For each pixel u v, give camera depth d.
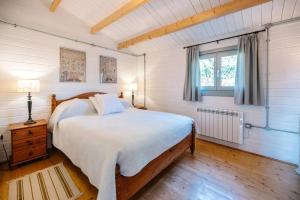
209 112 3.21
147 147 1.61
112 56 3.98
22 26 2.56
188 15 2.69
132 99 4.32
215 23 2.81
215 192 1.76
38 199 1.62
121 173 1.40
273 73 2.51
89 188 1.81
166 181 1.96
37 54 2.74
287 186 1.87
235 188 1.83
